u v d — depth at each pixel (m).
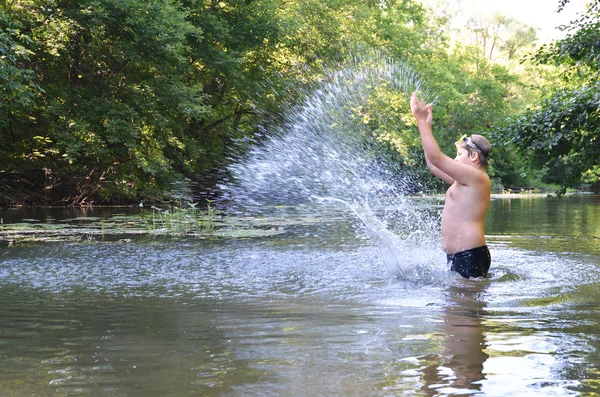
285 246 6.39
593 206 18.02
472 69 41.56
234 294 3.66
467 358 2.16
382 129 20.34
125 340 2.48
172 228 8.97
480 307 3.19
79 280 4.25
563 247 6.23
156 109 18.95
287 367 2.05
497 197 27.98
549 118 9.20
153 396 1.76
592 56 10.25
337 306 3.24
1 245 6.68
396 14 29.09
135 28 17.11
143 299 3.51
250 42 22.23
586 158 9.62
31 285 4.04
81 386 1.86
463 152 4.65
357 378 1.93
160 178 19.47
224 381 1.90
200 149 21.69
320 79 21.62
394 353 2.23
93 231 8.55
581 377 1.94
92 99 17.69
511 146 9.95
